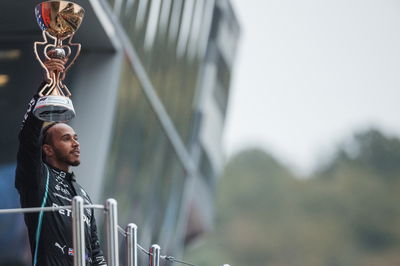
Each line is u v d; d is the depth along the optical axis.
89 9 22.78
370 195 178.12
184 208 37.50
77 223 11.47
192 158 38.59
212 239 162.00
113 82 24.80
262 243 165.88
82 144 24.55
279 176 179.00
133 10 27.06
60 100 12.30
